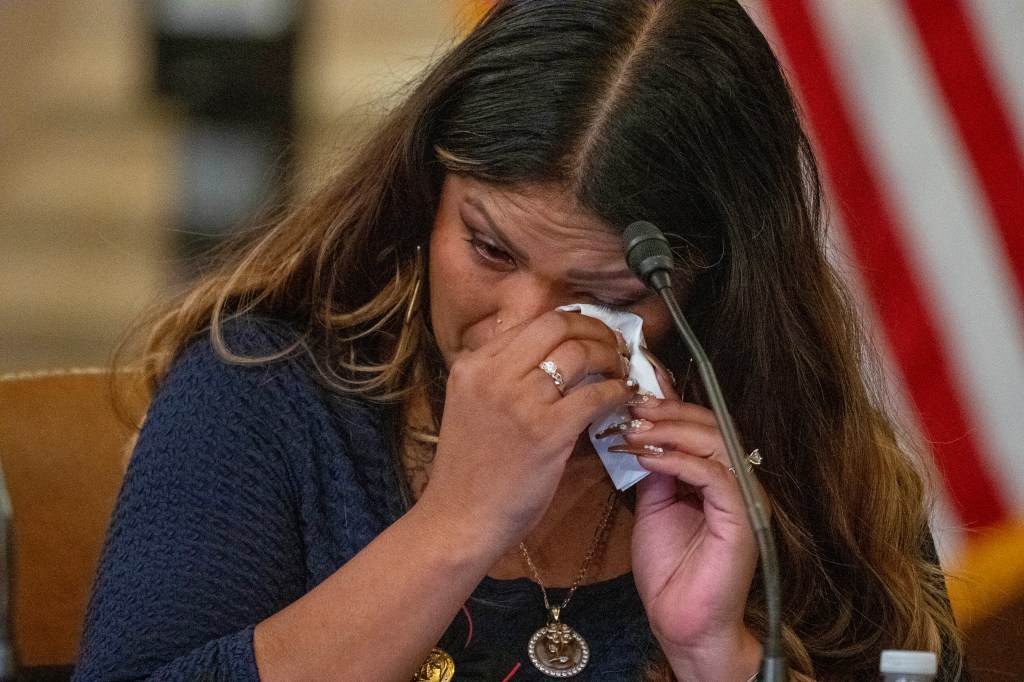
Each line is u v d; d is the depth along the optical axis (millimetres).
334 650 4883
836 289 6004
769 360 5699
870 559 6094
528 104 4852
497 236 5004
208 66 12664
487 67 4996
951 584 7910
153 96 13023
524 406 4910
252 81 12703
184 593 5145
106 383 7203
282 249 6078
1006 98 9875
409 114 5359
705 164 5027
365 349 5945
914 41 10008
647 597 5539
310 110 13711
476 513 4980
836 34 10094
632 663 5738
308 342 5867
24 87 16672
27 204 14984
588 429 5590
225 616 5180
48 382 7227
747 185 5215
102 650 5062
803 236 5625
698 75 4969
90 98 16609
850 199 10008
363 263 5859
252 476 5512
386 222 5754
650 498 5637
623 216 4883
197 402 5609
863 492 6082
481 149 4910
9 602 4562
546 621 5746
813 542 5992
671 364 5750
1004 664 7805
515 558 5797
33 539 7125
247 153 12859
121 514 5406
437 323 5395
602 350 5066
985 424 9828
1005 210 9867
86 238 14523
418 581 4930
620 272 5047
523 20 4988
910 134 10031
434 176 5359
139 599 5125
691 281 5406
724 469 5320
